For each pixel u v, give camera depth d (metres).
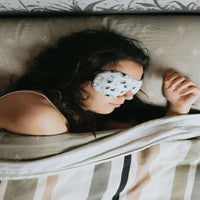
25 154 0.74
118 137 0.78
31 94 0.77
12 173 0.74
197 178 0.83
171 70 0.83
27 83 0.86
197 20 0.81
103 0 0.77
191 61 0.82
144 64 0.80
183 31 0.81
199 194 0.83
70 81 0.77
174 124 0.81
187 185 0.83
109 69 0.71
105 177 0.79
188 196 0.83
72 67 0.76
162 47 0.82
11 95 0.77
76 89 0.77
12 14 0.87
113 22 0.83
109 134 0.78
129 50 0.74
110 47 0.73
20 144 0.73
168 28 0.81
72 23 0.83
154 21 0.82
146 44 0.82
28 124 0.73
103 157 0.78
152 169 0.81
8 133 0.74
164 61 0.83
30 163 0.73
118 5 0.80
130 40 0.81
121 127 0.96
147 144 0.79
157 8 0.81
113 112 0.97
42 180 0.76
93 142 0.77
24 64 0.87
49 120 0.74
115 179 0.79
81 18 0.83
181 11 0.82
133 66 0.72
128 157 0.79
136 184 0.81
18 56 0.86
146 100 0.90
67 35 0.83
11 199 0.74
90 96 0.76
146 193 0.82
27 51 0.85
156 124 0.80
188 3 0.77
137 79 0.74
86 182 0.78
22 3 0.81
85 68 0.74
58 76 0.80
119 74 0.70
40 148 0.74
